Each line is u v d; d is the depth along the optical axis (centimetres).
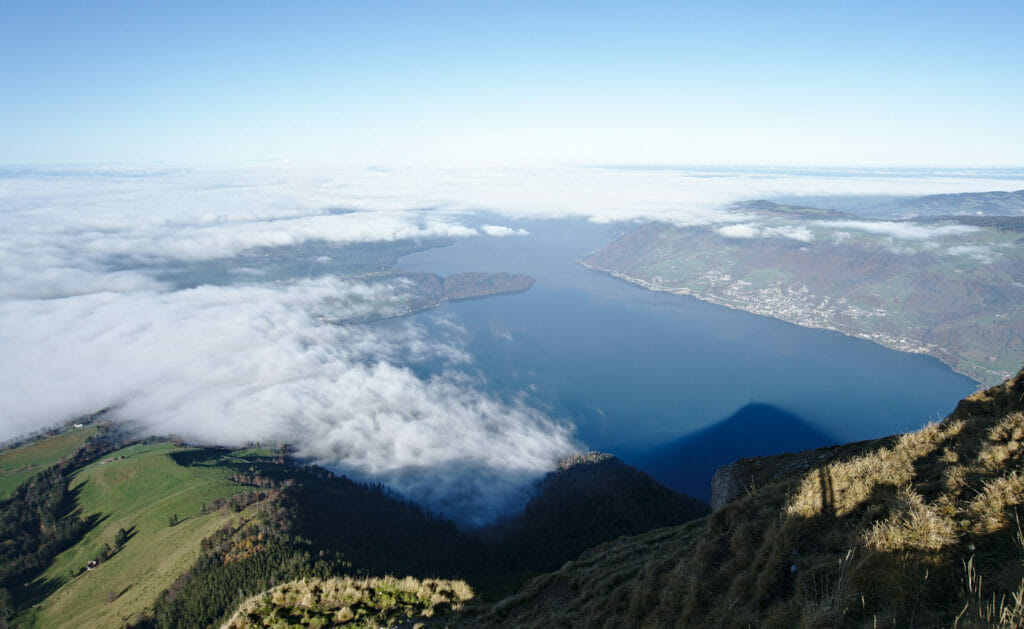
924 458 1387
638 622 1448
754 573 1198
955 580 884
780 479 1797
